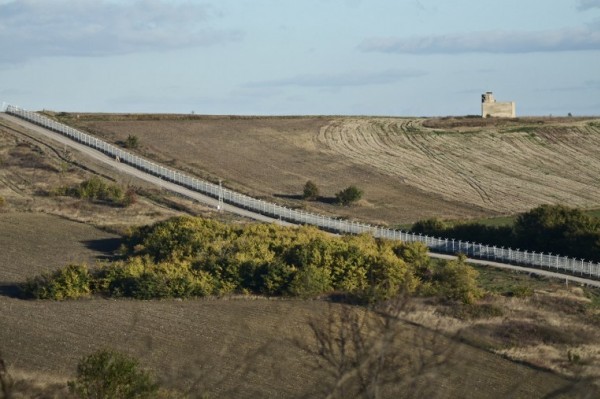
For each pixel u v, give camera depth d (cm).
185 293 11925
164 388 6006
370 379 4216
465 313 8550
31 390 6481
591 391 4262
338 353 4628
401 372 4388
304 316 7706
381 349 4159
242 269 12469
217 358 7106
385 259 12206
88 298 11919
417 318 4494
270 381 6331
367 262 12169
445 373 4650
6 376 5147
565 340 7569
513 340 7550
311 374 6312
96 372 5984
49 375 7750
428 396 4544
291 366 6406
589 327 8300
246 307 10625
